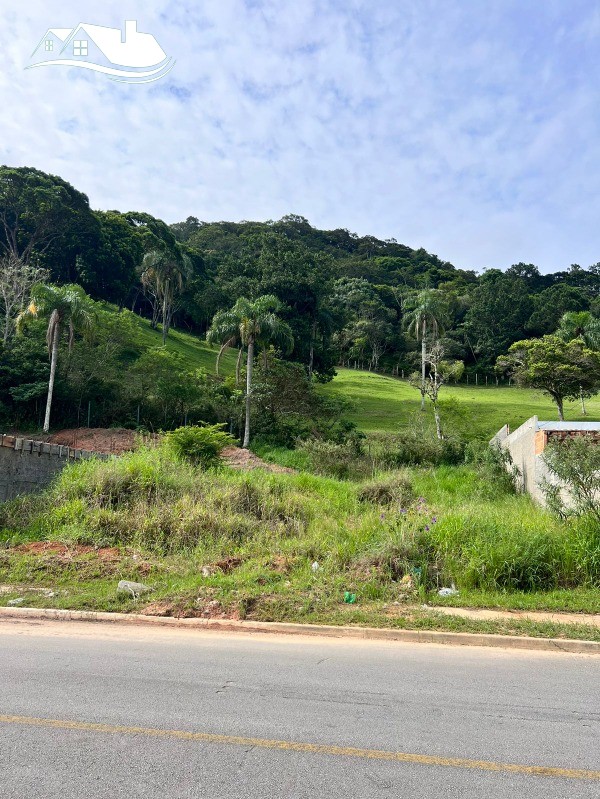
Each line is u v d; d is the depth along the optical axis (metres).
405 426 43.50
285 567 9.69
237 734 3.93
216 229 113.56
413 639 6.93
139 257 68.31
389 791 3.21
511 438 22.11
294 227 136.00
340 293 96.75
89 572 9.36
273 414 36.66
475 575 9.21
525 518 11.68
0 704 4.41
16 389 33.88
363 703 4.60
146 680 5.05
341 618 7.52
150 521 11.38
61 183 58.34
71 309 34.03
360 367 87.81
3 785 3.20
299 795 3.14
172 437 21.88
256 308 35.81
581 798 3.18
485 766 3.54
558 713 4.48
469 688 5.06
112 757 3.55
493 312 84.56
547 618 7.71
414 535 10.09
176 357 40.91
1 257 56.53
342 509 15.12
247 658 5.88
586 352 41.84
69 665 5.46
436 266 129.12
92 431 32.12
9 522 11.59
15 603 7.93
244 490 13.84
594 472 10.77
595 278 106.94
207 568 9.66
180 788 3.19
